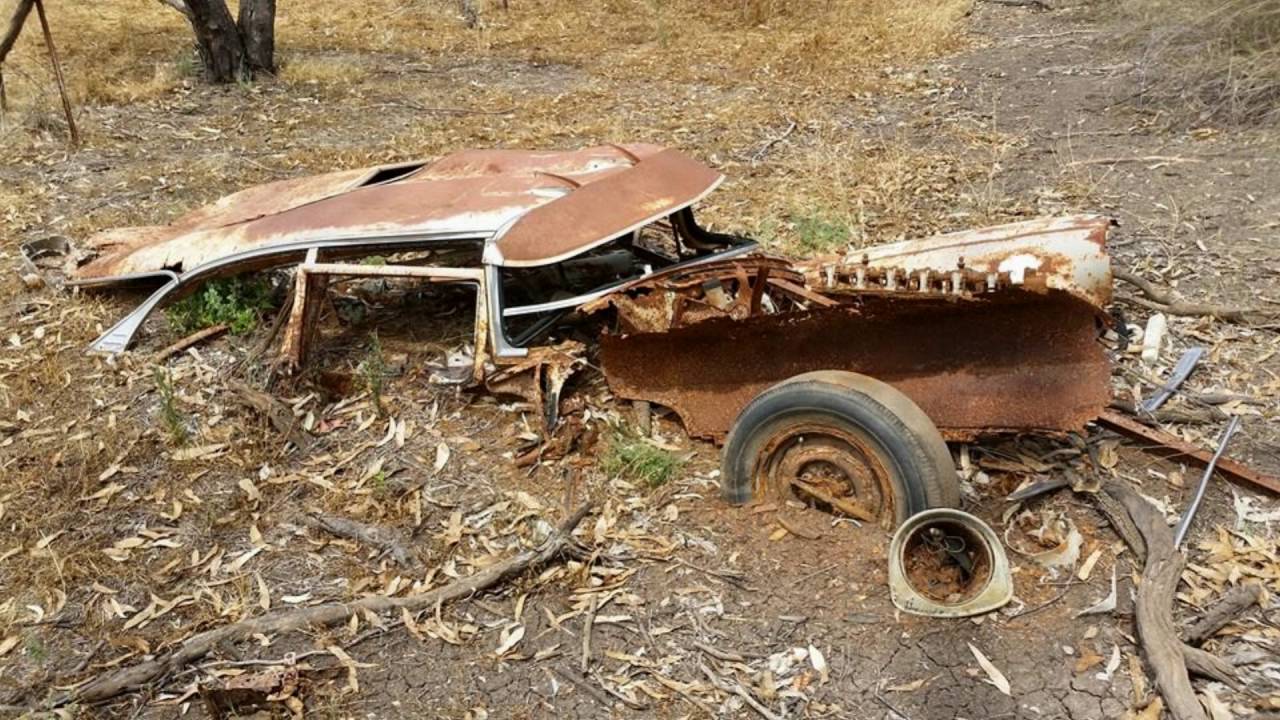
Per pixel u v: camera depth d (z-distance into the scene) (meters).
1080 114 8.24
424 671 2.97
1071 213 6.25
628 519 3.54
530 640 3.07
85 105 9.09
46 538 3.58
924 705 2.77
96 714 2.87
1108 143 7.52
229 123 8.80
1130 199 6.43
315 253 4.39
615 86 10.04
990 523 3.44
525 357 4.02
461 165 5.04
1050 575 3.21
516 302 4.62
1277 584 3.15
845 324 3.55
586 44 11.95
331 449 3.99
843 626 3.04
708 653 2.99
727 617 3.11
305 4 14.15
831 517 3.39
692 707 2.82
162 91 9.60
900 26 11.75
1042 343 3.39
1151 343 4.20
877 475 3.25
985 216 6.25
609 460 3.75
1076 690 2.79
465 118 8.95
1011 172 7.08
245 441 4.04
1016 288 3.26
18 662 3.07
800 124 8.52
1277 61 7.65
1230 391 4.25
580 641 3.06
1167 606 2.96
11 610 3.26
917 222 6.21
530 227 4.12
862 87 9.55
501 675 2.95
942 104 8.88
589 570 3.32
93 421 4.23
